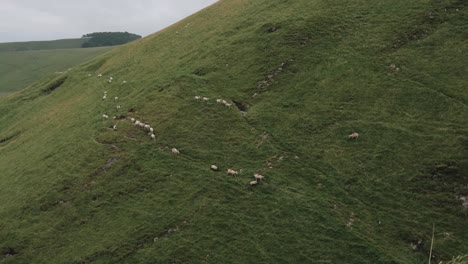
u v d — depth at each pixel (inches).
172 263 1066.7
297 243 1067.9
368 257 1012.5
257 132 1462.8
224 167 1349.7
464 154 1187.9
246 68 1795.0
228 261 1048.8
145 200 1273.4
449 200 1103.6
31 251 1202.6
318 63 1694.1
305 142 1380.4
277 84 1658.5
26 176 1572.3
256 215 1160.8
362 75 1567.4
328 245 1051.3
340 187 1212.5
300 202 1175.0
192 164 1376.7
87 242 1179.9
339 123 1411.2
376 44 1694.1
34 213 1337.4
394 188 1170.0
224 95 1678.2
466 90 1390.3
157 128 1577.3
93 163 1480.1
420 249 1021.8
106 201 1306.6
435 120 1323.8
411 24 1728.6
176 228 1159.6
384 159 1252.5
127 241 1146.7
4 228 1309.1
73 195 1360.7
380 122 1370.6
